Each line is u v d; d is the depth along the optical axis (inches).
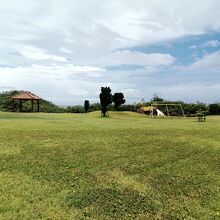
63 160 499.8
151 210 341.4
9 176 411.2
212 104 2805.1
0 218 297.1
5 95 2952.8
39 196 353.7
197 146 674.8
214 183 437.7
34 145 598.9
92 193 372.5
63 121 1246.9
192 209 351.6
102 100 2091.5
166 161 534.3
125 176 441.4
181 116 2576.3
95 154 552.1
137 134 808.9
